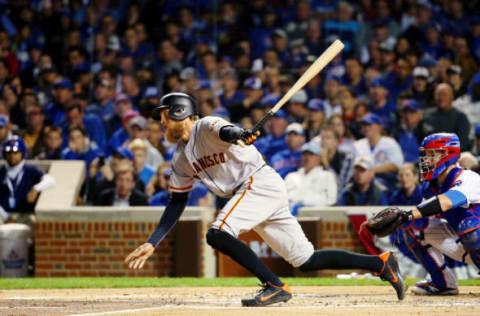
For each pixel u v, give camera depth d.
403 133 40.97
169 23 50.75
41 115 44.56
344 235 30.64
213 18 51.62
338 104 43.16
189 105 13.30
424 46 45.69
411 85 43.22
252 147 13.09
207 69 48.78
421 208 15.32
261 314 12.00
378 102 42.84
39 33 51.88
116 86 47.62
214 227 12.73
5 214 35.44
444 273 17.44
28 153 43.53
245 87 45.50
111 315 12.26
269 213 12.81
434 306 13.87
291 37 50.12
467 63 44.34
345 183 38.12
